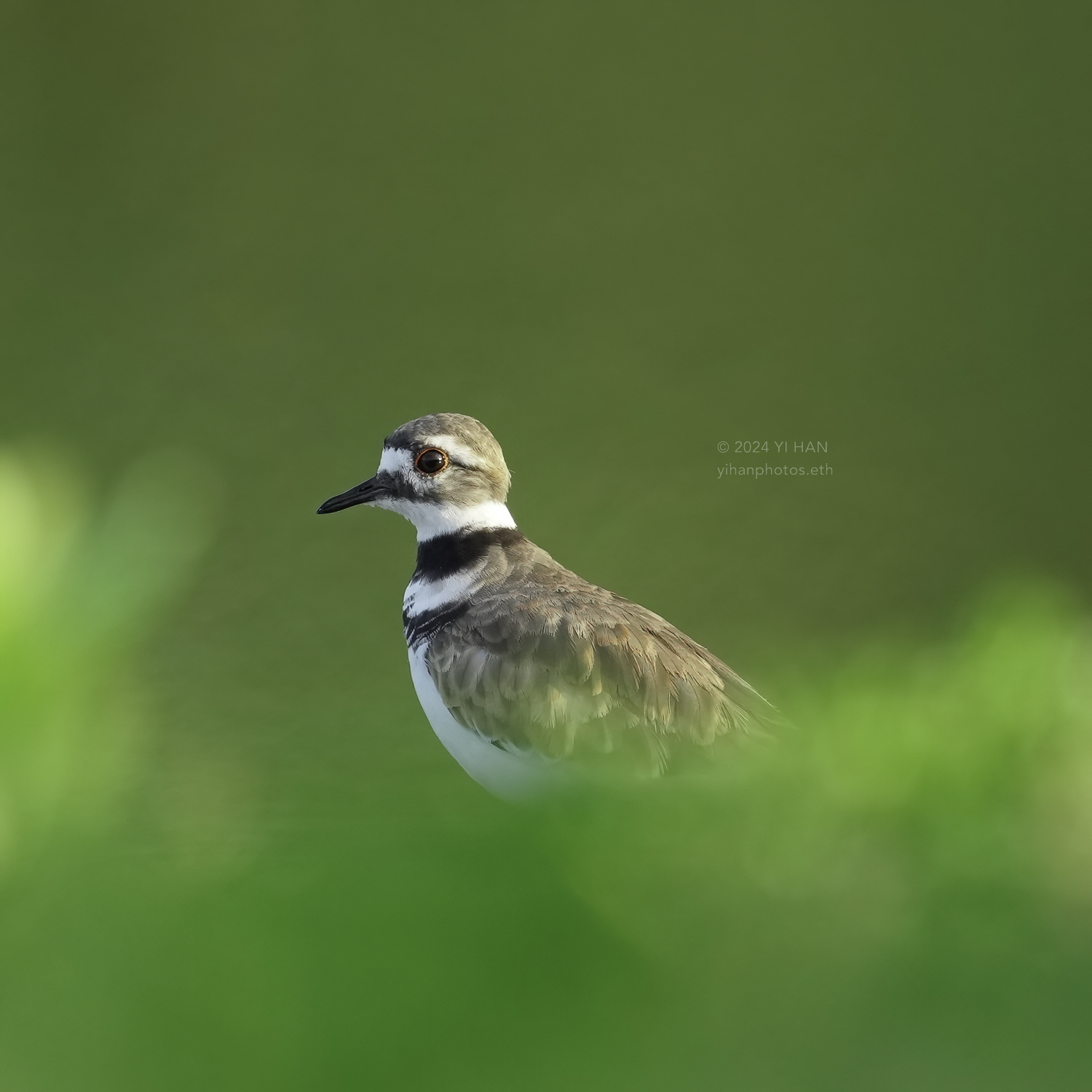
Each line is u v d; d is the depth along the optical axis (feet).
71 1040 4.13
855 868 4.78
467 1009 4.19
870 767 5.04
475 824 4.58
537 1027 4.24
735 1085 4.29
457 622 27.20
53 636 4.19
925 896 4.70
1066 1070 4.32
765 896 4.66
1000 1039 4.39
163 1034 4.12
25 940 4.24
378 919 4.25
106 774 4.43
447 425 29.22
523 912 4.33
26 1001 4.17
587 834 4.58
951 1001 4.47
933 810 4.93
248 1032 4.11
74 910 4.25
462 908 4.29
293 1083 4.10
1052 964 4.49
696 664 25.52
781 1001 4.46
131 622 4.21
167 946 4.21
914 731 5.09
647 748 24.36
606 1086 4.25
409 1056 4.14
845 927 4.61
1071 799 4.89
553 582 27.86
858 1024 4.42
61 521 4.24
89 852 4.38
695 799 4.88
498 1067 4.19
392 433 29.71
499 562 28.37
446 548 28.71
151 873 4.37
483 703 25.84
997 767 5.00
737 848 4.77
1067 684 5.10
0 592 4.15
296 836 4.59
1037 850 4.78
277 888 4.30
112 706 4.40
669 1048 4.34
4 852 4.34
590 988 4.32
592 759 20.25
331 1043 4.12
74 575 4.21
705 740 24.31
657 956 4.43
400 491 29.07
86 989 4.16
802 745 5.12
